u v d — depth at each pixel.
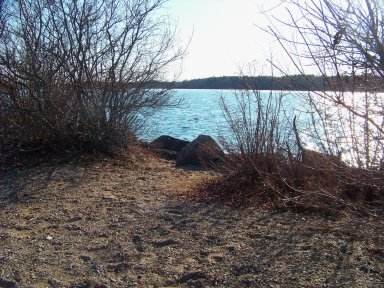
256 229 5.17
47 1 9.47
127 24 10.03
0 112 9.66
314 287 3.58
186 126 22.70
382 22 3.43
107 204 6.52
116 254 4.58
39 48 9.68
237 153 7.47
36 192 7.30
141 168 9.64
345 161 5.14
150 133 12.58
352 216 4.58
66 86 10.05
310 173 6.21
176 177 8.76
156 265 4.28
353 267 3.90
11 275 4.08
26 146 10.02
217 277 3.94
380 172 4.20
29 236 5.16
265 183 6.66
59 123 9.88
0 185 7.77
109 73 10.10
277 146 6.99
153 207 6.32
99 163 9.59
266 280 3.79
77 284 3.91
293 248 4.46
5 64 9.41
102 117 10.25
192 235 5.07
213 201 6.55
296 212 5.77
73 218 5.84
